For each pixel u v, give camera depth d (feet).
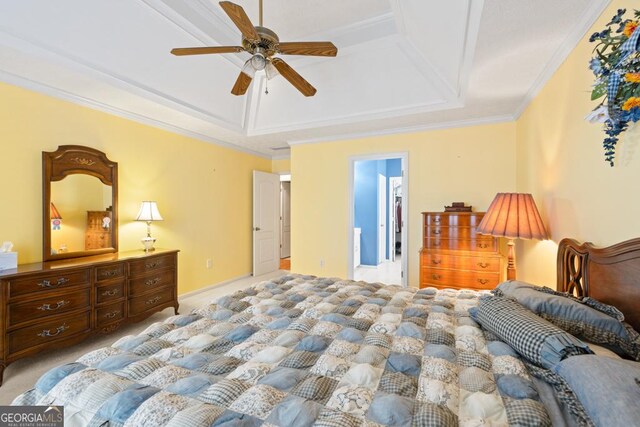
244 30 5.79
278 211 19.67
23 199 8.30
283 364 3.66
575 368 2.88
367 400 2.92
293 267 15.47
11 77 7.95
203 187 14.46
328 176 14.67
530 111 9.23
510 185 11.37
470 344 4.10
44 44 7.04
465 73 7.95
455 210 11.25
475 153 11.87
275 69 7.25
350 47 9.69
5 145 7.97
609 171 4.81
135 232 11.30
